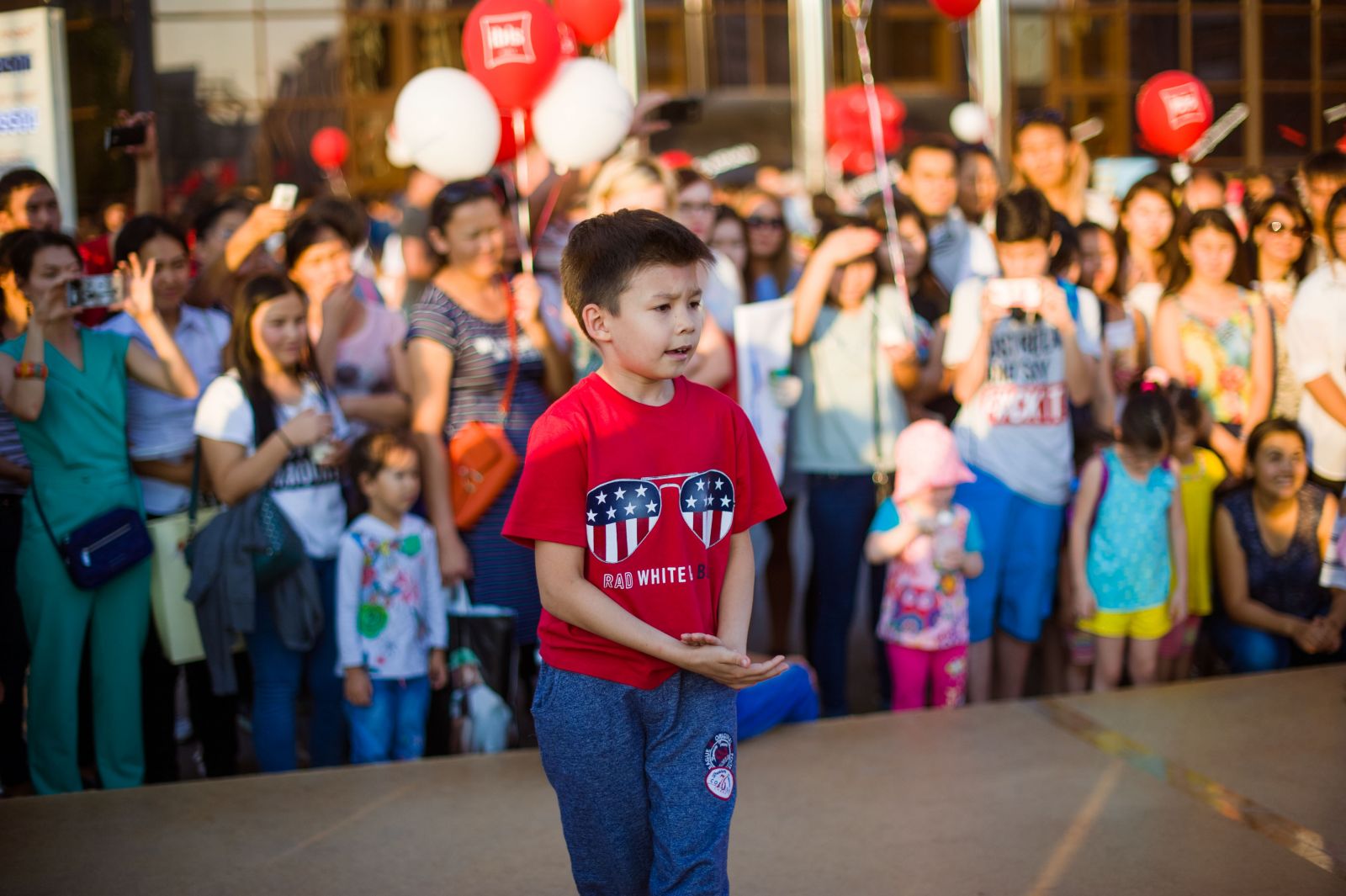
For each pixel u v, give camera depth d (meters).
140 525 3.67
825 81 10.88
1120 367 4.73
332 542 3.83
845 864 2.96
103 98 8.42
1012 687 4.39
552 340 4.07
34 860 3.07
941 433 4.07
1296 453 4.22
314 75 12.16
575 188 5.14
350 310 4.56
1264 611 4.31
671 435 2.19
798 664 4.00
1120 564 4.11
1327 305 4.31
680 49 13.34
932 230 5.20
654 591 2.18
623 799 2.22
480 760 3.66
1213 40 10.73
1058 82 11.70
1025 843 3.04
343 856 3.07
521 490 2.17
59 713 3.63
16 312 3.88
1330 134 9.42
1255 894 2.77
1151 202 4.80
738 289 4.71
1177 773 3.42
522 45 4.25
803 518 7.41
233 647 3.59
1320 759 3.49
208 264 4.38
